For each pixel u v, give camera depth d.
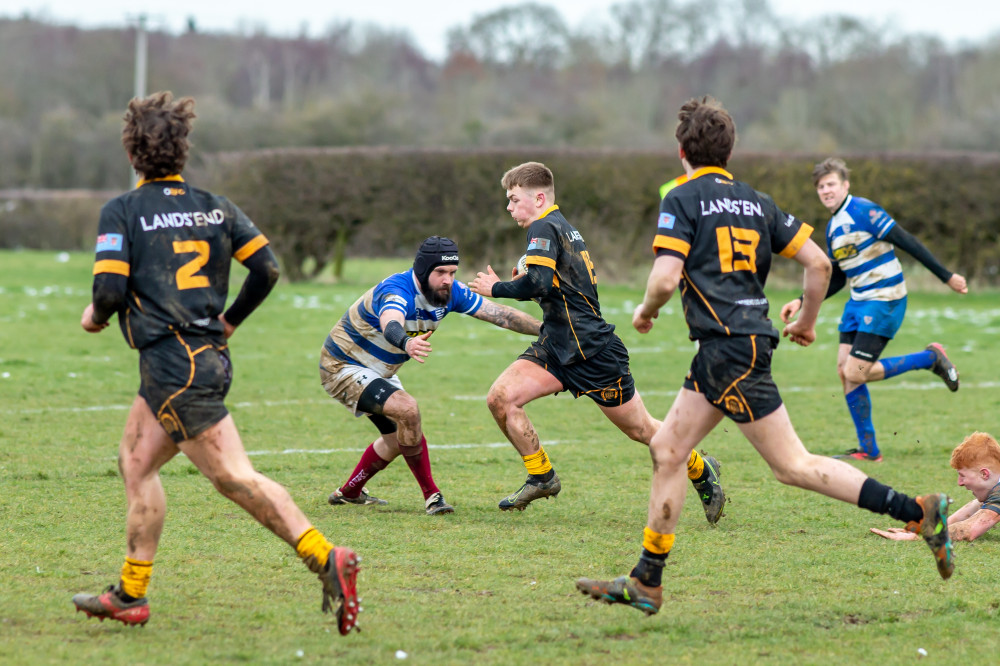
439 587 15.95
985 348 50.03
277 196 85.75
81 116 190.62
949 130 164.75
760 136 167.25
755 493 22.80
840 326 27.81
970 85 173.38
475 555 17.80
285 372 41.31
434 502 20.98
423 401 35.41
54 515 19.81
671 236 14.29
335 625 14.09
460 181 85.94
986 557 17.83
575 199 86.00
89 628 13.75
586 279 20.39
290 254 86.81
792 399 36.88
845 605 15.23
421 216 86.50
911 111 172.00
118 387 36.59
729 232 14.37
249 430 29.92
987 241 80.44
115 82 197.75
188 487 22.38
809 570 17.03
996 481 18.92
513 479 24.25
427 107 191.38
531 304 68.81
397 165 86.00
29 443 26.88
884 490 13.87
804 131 168.50
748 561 17.53
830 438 29.86
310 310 64.75
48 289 74.75
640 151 86.00
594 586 14.38
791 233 14.98
